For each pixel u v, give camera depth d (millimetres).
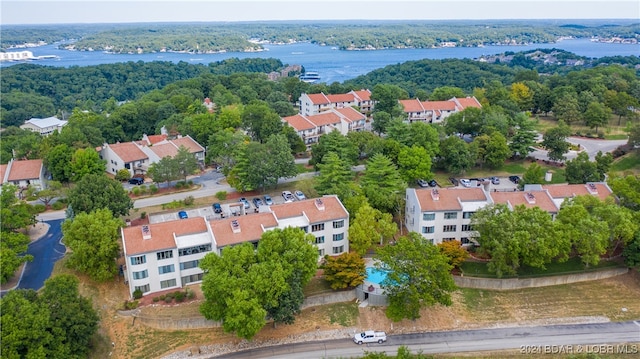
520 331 85562
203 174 154625
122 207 110000
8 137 186875
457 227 107625
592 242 93875
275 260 82688
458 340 83375
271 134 156000
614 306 91938
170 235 92688
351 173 135875
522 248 91875
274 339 83500
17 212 106188
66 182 144625
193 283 95062
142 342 82500
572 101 193625
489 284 96438
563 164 156250
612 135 183750
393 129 155625
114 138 185125
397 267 84312
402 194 121875
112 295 92062
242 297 75812
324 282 95438
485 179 144375
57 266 99438
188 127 174500
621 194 109812
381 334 82875
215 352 80625
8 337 66938
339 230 103625
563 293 95438
